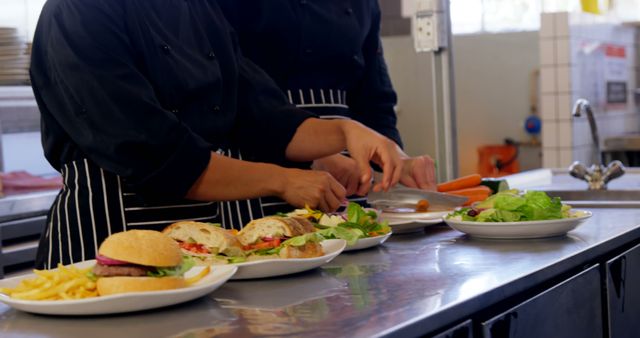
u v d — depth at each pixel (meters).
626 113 6.29
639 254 1.82
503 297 1.24
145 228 1.77
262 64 2.27
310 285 1.29
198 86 1.82
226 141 2.00
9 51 3.33
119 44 1.69
